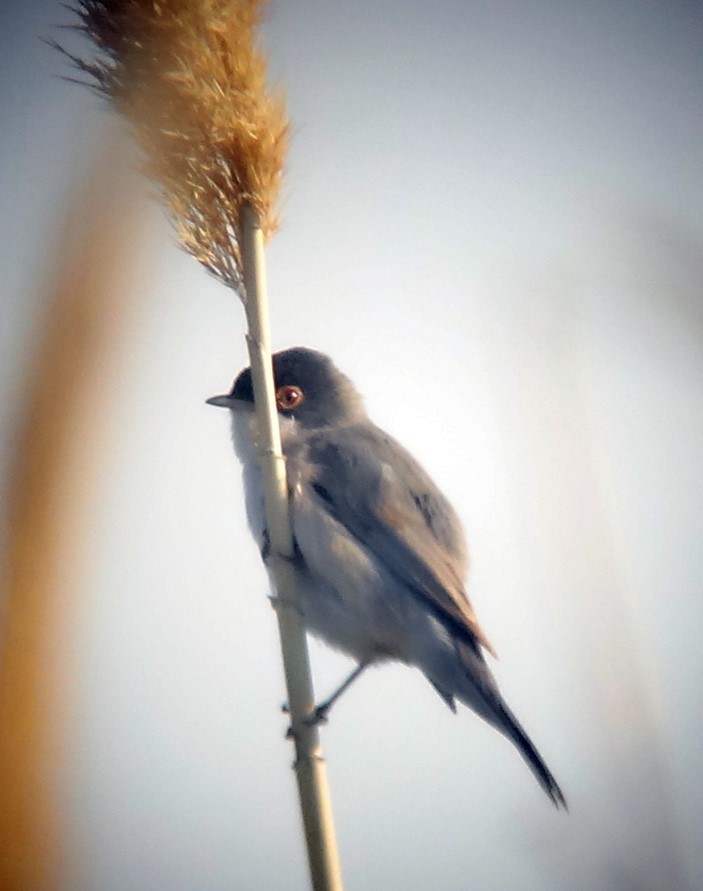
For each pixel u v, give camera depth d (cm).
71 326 243
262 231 297
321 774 296
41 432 229
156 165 296
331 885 296
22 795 212
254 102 297
